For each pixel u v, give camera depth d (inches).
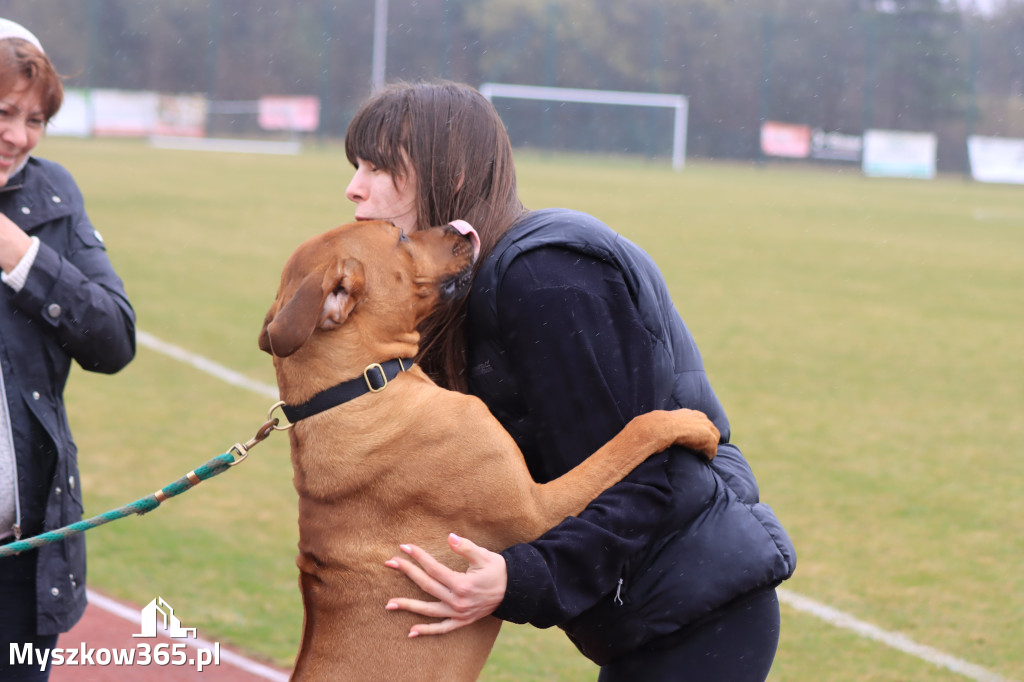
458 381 107.2
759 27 1806.1
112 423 283.1
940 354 398.3
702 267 603.5
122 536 209.8
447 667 97.3
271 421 106.2
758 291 531.8
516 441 103.5
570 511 95.8
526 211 107.1
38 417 116.4
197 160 1270.9
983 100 1781.5
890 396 333.1
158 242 620.1
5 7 1854.1
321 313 100.3
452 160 103.7
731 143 1796.3
